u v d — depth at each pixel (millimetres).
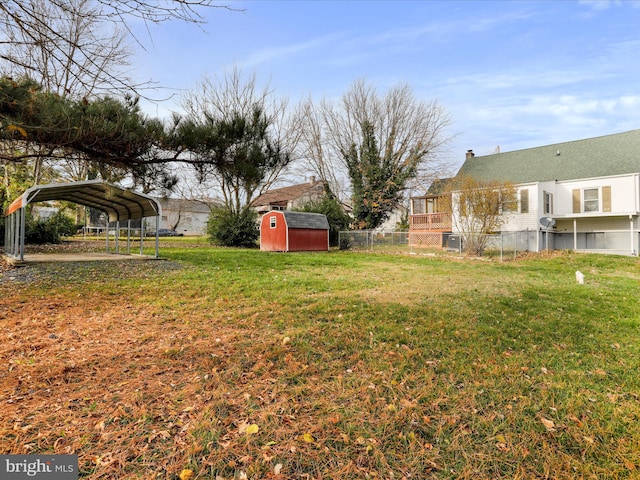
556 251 16812
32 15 2773
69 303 5816
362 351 3889
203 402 2797
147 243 22344
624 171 17312
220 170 7902
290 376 3281
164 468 2074
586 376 3439
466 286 7863
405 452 2285
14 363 3453
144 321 4926
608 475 2111
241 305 5805
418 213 23219
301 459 2191
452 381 3260
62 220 19766
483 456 2264
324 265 11883
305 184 38438
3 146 5348
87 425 2451
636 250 16172
